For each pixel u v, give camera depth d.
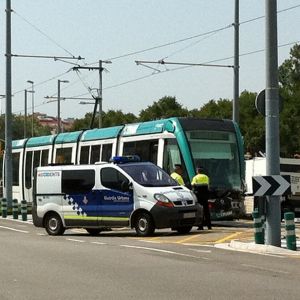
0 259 17.70
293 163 37.59
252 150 84.94
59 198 26.20
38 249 20.11
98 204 25.31
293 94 87.50
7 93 42.78
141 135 32.75
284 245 21.00
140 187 24.45
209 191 30.38
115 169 25.19
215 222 32.44
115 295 12.34
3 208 40.78
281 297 12.08
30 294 12.52
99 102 55.16
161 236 24.50
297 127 82.81
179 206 24.09
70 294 12.48
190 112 97.00
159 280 14.03
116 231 28.20
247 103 89.00
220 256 18.25
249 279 14.12
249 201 36.50
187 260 17.31
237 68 39.78
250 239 22.33
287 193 20.20
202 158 30.64
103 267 16.02
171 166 30.77
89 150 36.97
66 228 26.16
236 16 39.78
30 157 44.84
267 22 20.56
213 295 12.30
